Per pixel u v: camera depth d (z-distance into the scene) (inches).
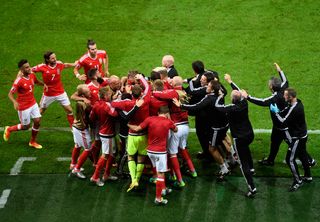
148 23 2119.8
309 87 1765.5
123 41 2030.0
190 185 1348.4
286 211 1248.2
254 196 1300.4
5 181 1364.4
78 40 2044.8
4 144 1529.3
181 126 1331.2
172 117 1331.2
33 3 2233.0
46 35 2071.9
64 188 1341.0
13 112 1688.0
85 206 1274.6
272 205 1268.5
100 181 1353.3
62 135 1578.5
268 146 1508.4
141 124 1255.5
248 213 1242.0
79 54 1971.0
